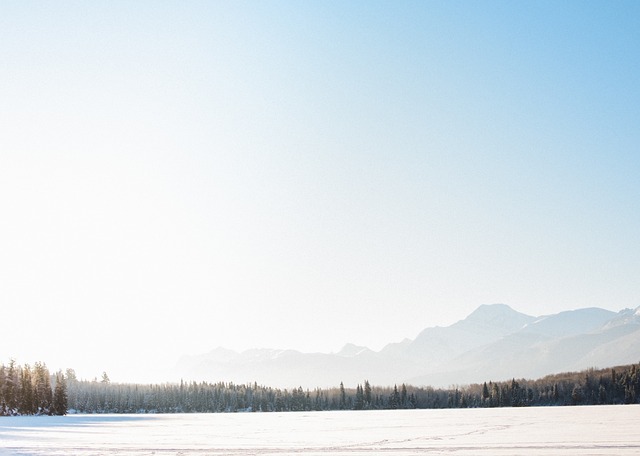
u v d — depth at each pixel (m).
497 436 46.88
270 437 53.12
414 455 34.38
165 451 39.94
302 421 96.12
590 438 41.47
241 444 45.19
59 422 98.62
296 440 48.66
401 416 109.69
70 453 38.62
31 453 38.72
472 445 39.59
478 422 73.56
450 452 35.53
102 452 39.31
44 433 62.84
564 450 34.38
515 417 86.25
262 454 37.22
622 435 43.38
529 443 39.28
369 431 59.75
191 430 68.50
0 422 98.50
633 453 32.06
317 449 40.00
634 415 79.38
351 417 112.19
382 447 40.44
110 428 75.19
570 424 60.47
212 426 80.56
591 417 76.12
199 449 41.16
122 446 44.09
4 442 48.81
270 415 147.00
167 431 66.69
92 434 60.50
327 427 71.62
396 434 53.62
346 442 45.44
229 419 116.62
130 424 90.12
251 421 100.88
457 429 59.22
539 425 60.72
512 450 35.47
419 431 57.47
